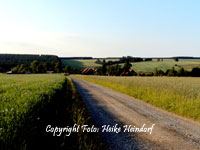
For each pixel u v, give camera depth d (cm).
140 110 953
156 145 491
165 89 1521
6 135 265
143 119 764
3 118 319
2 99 488
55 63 12194
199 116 775
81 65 15288
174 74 8775
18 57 15375
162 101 1066
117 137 542
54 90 838
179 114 868
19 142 277
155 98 1175
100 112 878
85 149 399
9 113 344
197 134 588
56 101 708
